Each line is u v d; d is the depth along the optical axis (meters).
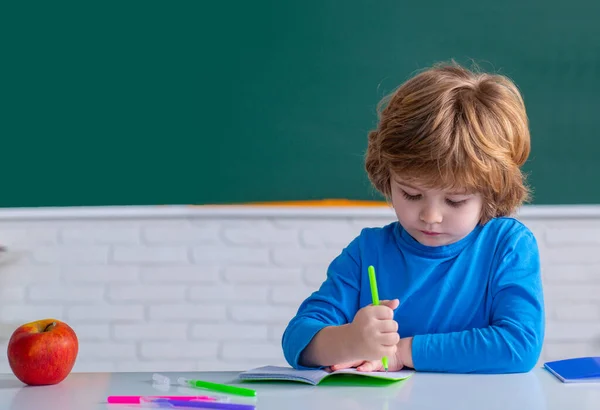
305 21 3.65
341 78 3.66
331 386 1.40
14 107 3.69
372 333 1.46
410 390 1.37
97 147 3.69
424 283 1.71
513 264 1.68
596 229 3.70
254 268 3.72
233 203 3.69
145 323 3.75
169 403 1.28
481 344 1.54
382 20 3.64
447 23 3.64
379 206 3.65
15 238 3.73
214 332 3.74
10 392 1.42
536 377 1.48
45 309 3.75
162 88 3.68
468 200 1.57
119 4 3.68
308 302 1.75
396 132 1.60
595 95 3.65
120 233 3.74
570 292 3.72
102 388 1.42
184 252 3.73
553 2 3.64
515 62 3.65
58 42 3.68
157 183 3.69
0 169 3.70
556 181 3.66
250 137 3.68
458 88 1.61
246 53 3.67
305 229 3.70
